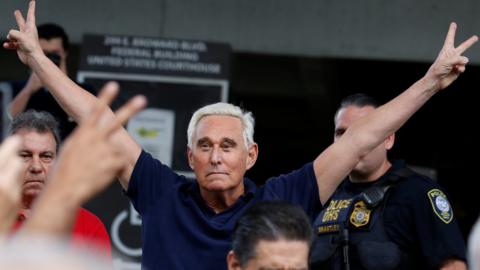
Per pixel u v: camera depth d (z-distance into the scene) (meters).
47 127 3.88
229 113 3.59
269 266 2.59
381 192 4.16
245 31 7.40
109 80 6.38
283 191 3.53
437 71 3.42
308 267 2.65
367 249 4.06
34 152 3.81
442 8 7.35
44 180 3.81
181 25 7.38
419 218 4.06
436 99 8.11
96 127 1.38
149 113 6.34
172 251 3.43
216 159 3.49
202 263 3.39
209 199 3.54
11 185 1.30
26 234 1.22
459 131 8.18
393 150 8.30
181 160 6.29
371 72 7.66
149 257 3.47
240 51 7.40
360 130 3.50
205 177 3.50
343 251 4.12
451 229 4.06
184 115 6.36
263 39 7.41
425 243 4.04
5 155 1.31
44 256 1.13
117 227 5.91
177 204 3.50
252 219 2.66
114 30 7.36
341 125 4.57
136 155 3.58
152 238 3.48
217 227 3.42
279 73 7.66
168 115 6.35
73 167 1.35
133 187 3.55
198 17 7.38
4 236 1.30
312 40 7.41
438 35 7.35
